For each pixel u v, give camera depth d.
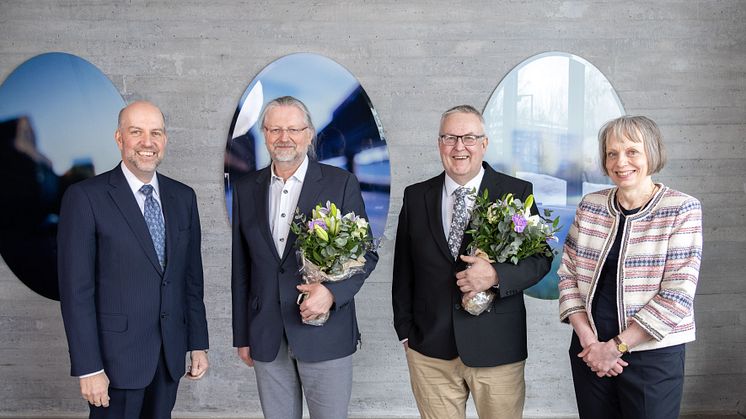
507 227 2.17
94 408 2.25
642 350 1.99
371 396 3.48
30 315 3.47
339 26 3.37
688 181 3.41
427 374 2.43
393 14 3.36
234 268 2.45
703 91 3.38
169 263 2.29
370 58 3.38
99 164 3.42
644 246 2.00
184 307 2.43
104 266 2.20
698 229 1.96
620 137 2.03
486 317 2.31
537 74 3.35
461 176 2.37
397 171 3.42
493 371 2.33
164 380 2.32
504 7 3.35
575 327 2.12
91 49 3.39
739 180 3.41
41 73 3.39
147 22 3.38
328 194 2.35
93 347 2.15
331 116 3.38
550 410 3.46
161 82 3.40
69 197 2.19
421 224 2.43
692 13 3.35
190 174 3.44
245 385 3.48
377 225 3.41
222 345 3.48
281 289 2.29
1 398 3.50
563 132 3.37
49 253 3.44
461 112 2.34
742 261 3.43
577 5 3.35
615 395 2.11
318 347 2.29
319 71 3.37
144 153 2.22
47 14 3.39
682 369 2.01
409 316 2.51
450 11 3.35
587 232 2.15
